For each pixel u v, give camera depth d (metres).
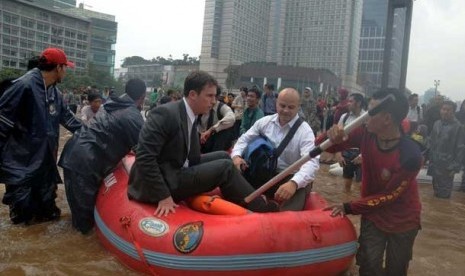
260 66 84.81
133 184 3.99
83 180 4.70
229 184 4.12
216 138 6.75
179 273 3.41
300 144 4.38
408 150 3.17
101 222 4.29
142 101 5.14
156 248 3.51
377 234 3.43
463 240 5.29
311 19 100.00
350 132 3.37
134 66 128.38
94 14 122.06
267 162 4.37
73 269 3.76
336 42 97.62
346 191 7.70
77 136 4.94
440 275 4.11
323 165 10.75
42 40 102.94
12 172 4.68
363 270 3.49
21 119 4.73
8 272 3.63
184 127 3.93
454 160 7.82
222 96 10.19
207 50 99.12
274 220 3.44
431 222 6.08
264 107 10.08
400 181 3.20
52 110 4.95
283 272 3.37
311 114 14.99
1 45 94.81
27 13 98.88
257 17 102.75
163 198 3.75
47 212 5.08
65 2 142.75
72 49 109.56
